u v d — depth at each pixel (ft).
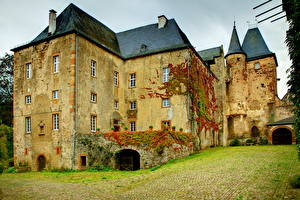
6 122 122.11
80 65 70.44
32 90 75.25
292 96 31.42
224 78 112.98
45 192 38.37
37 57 75.72
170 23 90.58
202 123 85.05
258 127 117.39
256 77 121.49
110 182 44.39
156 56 82.99
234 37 123.03
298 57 29.86
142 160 60.44
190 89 77.30
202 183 36.73
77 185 43.42
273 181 34.19
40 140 71.41
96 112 74.18
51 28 74.95
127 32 97.60
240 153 65.16
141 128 81.97
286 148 73.10
